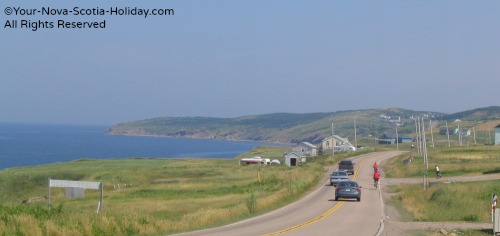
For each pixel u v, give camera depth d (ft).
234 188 194.80
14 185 250.16
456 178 203.21
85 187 97.50
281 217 107.96
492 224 95.86
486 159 269.64
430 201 141.90
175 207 138.21
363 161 315.78
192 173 268.21
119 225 80.94
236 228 89.04
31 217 77.25
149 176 259.39
